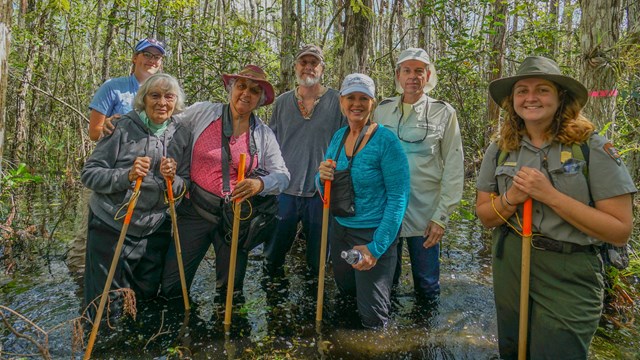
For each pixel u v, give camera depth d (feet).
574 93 6.86
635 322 10.37
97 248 9.91
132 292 9.11
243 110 10.58
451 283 12.97
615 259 7.72
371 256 9.50
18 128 27.84
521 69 7.10
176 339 9.47
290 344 9.41
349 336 9.77
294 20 23.38
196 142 10.73
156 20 27.04
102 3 31.73
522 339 7.32
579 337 6.88
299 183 13.32
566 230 6.91
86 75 37.32
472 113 31.68
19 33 25.72
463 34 26.94
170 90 10.01
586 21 12.55
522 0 32.35
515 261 7.58
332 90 13.58
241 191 10.05
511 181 7.45
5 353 8.59
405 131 11.36
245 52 28.68
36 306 10.85
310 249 13.75
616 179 6.49
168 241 11.14
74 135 33.73
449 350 9.26
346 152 10.14
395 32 52.75
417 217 11.32
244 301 11.49
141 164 9.30
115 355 8.77
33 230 15.11
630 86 13.34
